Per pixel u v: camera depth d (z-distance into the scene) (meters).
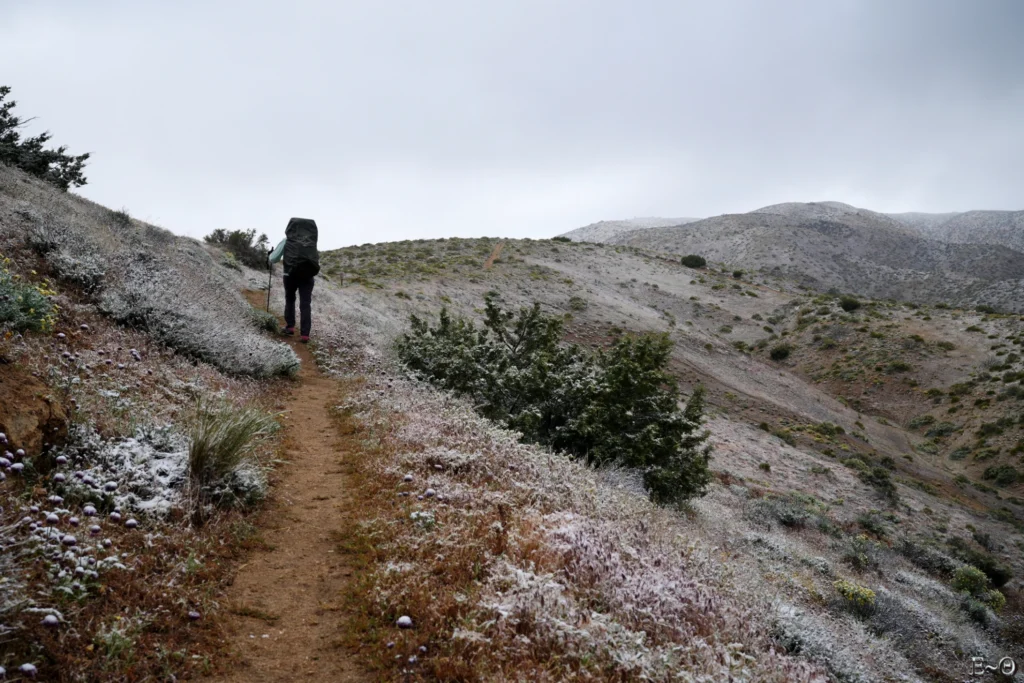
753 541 13.10
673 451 12.34
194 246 25.72
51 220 12.30
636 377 12.34
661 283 87.81
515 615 4.34
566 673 3.90
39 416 5.16
